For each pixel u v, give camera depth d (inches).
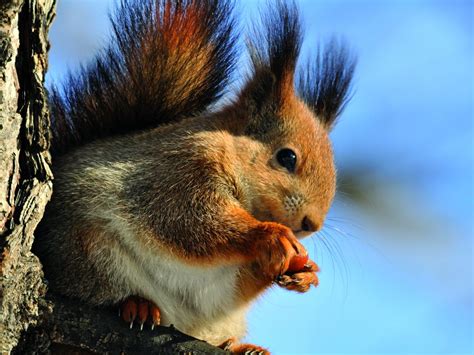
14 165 281.9
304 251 373.4
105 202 382.9
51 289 354.9
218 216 394.0
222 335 424.8
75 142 435.5
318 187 431.5
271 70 462.6
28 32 281.6
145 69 442.9
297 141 437.4
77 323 319.9
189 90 456.8
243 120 446.0
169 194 397.4
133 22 440.5
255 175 422.9
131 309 335.6
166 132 426.0
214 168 408.2
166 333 333.1
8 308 288.4
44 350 308.2
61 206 376.8
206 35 454.3
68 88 441.1
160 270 386.6
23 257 291.9
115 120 443.2
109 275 365.1
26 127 286.2
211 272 410.0
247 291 426.6
